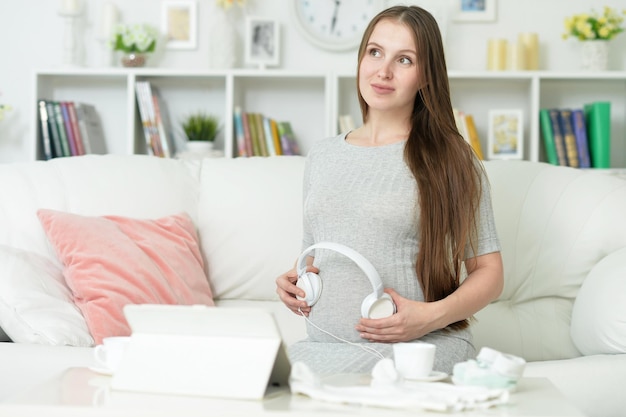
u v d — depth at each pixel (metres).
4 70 4.00
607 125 3.58
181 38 3.96
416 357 1.23
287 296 1.77
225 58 3.79
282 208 2.56
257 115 3.74
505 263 2.43
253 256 2.53
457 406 1.07
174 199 2.56
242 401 1.11
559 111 3.63
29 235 2.30
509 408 1.09
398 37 1.79
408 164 1.76
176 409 1.05
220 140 3.95
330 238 1.77
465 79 3.72
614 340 1.97
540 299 2.41
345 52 3.89
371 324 1.58
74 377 1.28
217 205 2.58
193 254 2.46
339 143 1.90
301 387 1.14
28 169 2.46
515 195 2.49
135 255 2.26
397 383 1.16
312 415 1.02
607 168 3.57
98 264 2.19
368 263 1.59
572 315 2.23
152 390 1.16
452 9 3.85
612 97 3.82
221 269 2.54
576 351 2.28
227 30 3.81
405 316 1.59
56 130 3.72
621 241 2.32
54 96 3.96
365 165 1.80
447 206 1.74
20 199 2.36
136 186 2.52
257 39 3.85
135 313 1.20
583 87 3.82
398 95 1.80
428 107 1.79
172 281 2.31
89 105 3.88
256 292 2.54
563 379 1.76
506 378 1.18
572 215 2.38
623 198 2.38
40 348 1.77
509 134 3.66
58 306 2.07
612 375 1.78
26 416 1.05
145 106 3.72
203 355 1.17
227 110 3.69
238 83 3.84
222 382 1.14
